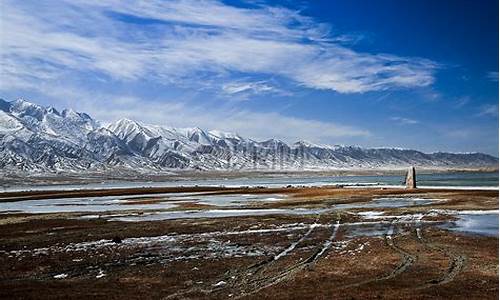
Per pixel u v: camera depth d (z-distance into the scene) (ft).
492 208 184.34
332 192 321.11
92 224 168.66
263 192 357.20
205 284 82.07
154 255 109.29
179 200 291.58
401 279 81.05
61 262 103.86
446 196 252.01
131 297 74.90
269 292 75.87
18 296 76.74
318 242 121.08
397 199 247.91
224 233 139.44
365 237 126.52
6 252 118.32
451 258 95.76
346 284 79.05
